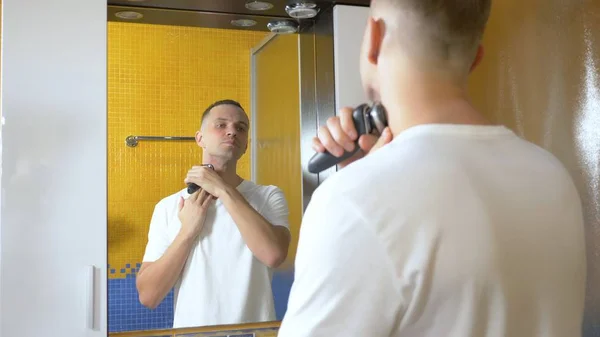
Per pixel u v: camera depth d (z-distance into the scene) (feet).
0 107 4.10
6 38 3.95
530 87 4.60
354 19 4.77
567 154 4.45
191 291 4.42
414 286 1.85
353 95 4.75
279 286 4.64
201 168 4.54
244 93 4.69
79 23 4.07
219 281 4.50
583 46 4.37
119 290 4.23
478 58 2.34
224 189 4.57
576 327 2.12
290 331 1.95
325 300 1.89
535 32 4.59
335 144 2.34
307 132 4.81
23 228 3.90
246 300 4.55
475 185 1.92
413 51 2.12
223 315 4.49
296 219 4.75
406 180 1.89
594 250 4.31
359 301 1.86
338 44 4.73
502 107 4.72
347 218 1.89
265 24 4.73
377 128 2.24
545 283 1.98
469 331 1.88
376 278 1.85
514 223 1.94
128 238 4.29
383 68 2.20
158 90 4.46
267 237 4.63
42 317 3.89
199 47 4.58
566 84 4.46
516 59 4.66
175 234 4.42
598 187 4.33
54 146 3.98
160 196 4.41
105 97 4.09
